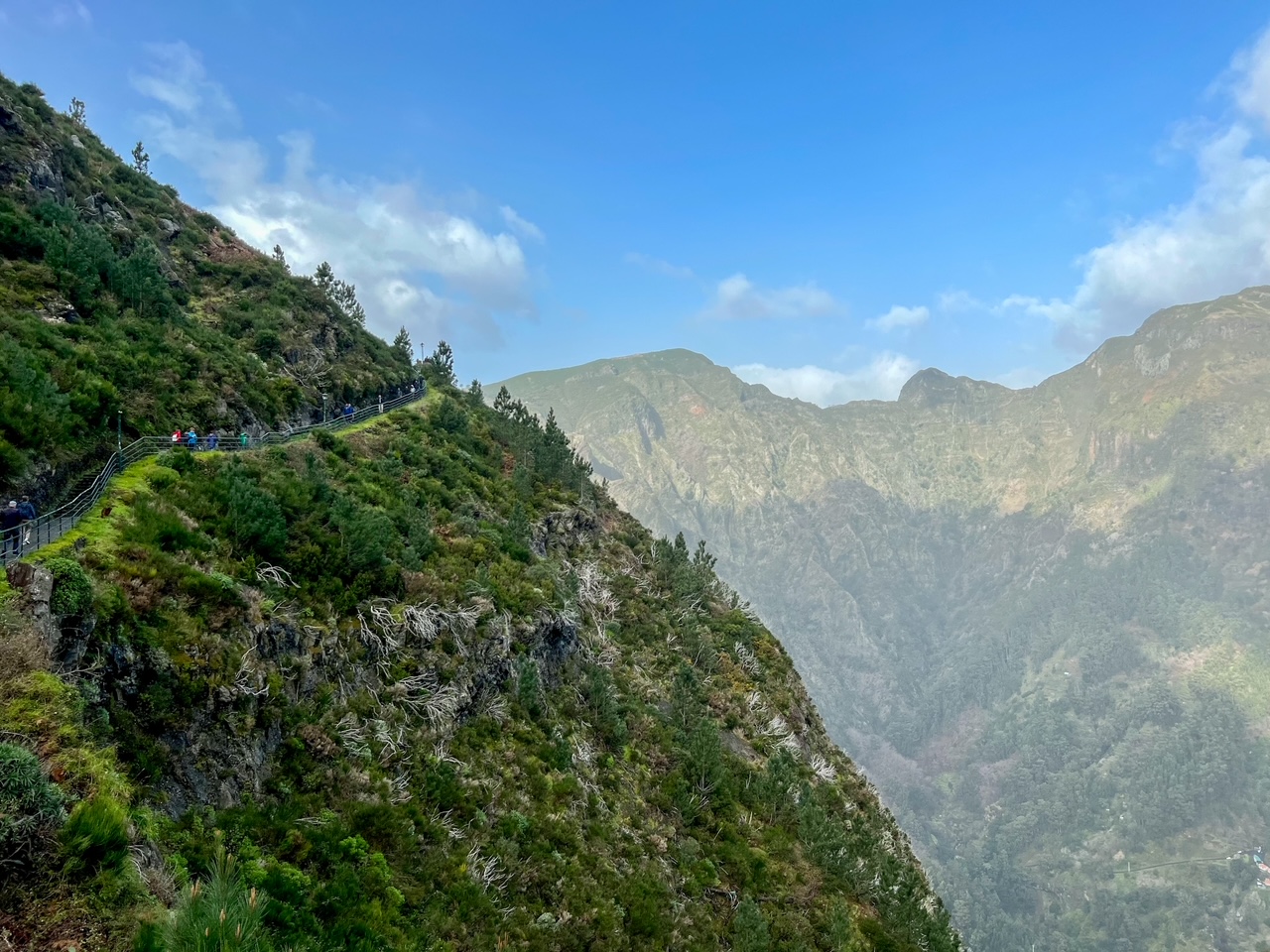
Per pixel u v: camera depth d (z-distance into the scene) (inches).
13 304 1434.5
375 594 1144.8
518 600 1498.5
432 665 1126.4
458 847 881.5
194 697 700.0
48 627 592.1
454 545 1577.3
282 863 646.5
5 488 886.4
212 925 414.3
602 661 1802.4
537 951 816.3
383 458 1951.3
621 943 937.5
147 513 885.2
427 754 990.4
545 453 3110.2
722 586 3361.2
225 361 1968.5
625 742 1504.7
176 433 1368.1
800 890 1371.8
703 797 1525.6
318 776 796.0
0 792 418.6
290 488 1193.4
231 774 703.1
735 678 2309.3
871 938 1363.2
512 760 1143.6
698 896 1181.1
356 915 644.1
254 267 2994.6
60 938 397.7
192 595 785.6
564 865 1000.9
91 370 1350.9
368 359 3164.4
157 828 560.4
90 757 514.6
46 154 2164.1
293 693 859.4
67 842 430.0
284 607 933.2
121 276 1854.1
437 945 700.0
